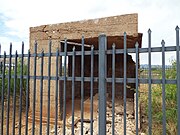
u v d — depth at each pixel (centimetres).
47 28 738
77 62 1014
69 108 791
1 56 360
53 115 690
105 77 281
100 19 664
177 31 240
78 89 1001
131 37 648
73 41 739
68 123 641
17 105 837
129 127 599
